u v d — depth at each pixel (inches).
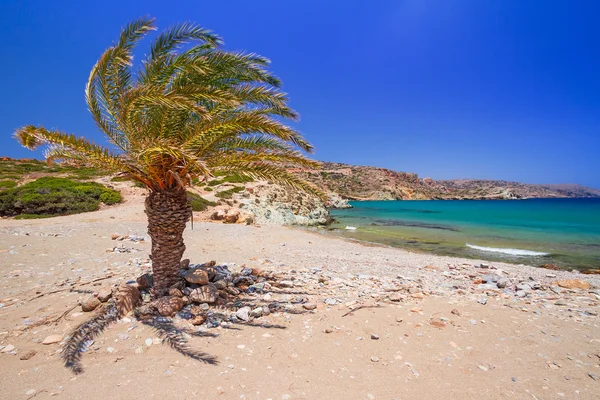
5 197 764.6
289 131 185.2
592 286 300.0
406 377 127.7
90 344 145.2
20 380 118.6
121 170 197.8
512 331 173.5
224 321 175.8
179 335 155.5
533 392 119.3
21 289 219.6
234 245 517.3
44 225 558.3
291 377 125.3
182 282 208.2
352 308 202.7
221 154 213.9
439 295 241.9
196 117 217.8
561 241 773.3
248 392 114.7
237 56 215.5
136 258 340.5
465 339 162.7
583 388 122.2
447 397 115.4
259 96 227.3
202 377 123.1
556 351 151.8
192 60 189.9
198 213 886.4
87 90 185.9
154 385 117.1
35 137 165.3
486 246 708.0
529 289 274.4
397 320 184.7
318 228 1055.6
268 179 211.9
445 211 2098.9
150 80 194.7
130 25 184.2
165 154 181.0
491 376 129.9
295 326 173.3
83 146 177.2
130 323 168.1
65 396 109.8
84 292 214.2
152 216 193.6
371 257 492.7
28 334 154.6
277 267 343.6
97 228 536.7
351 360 139.7
